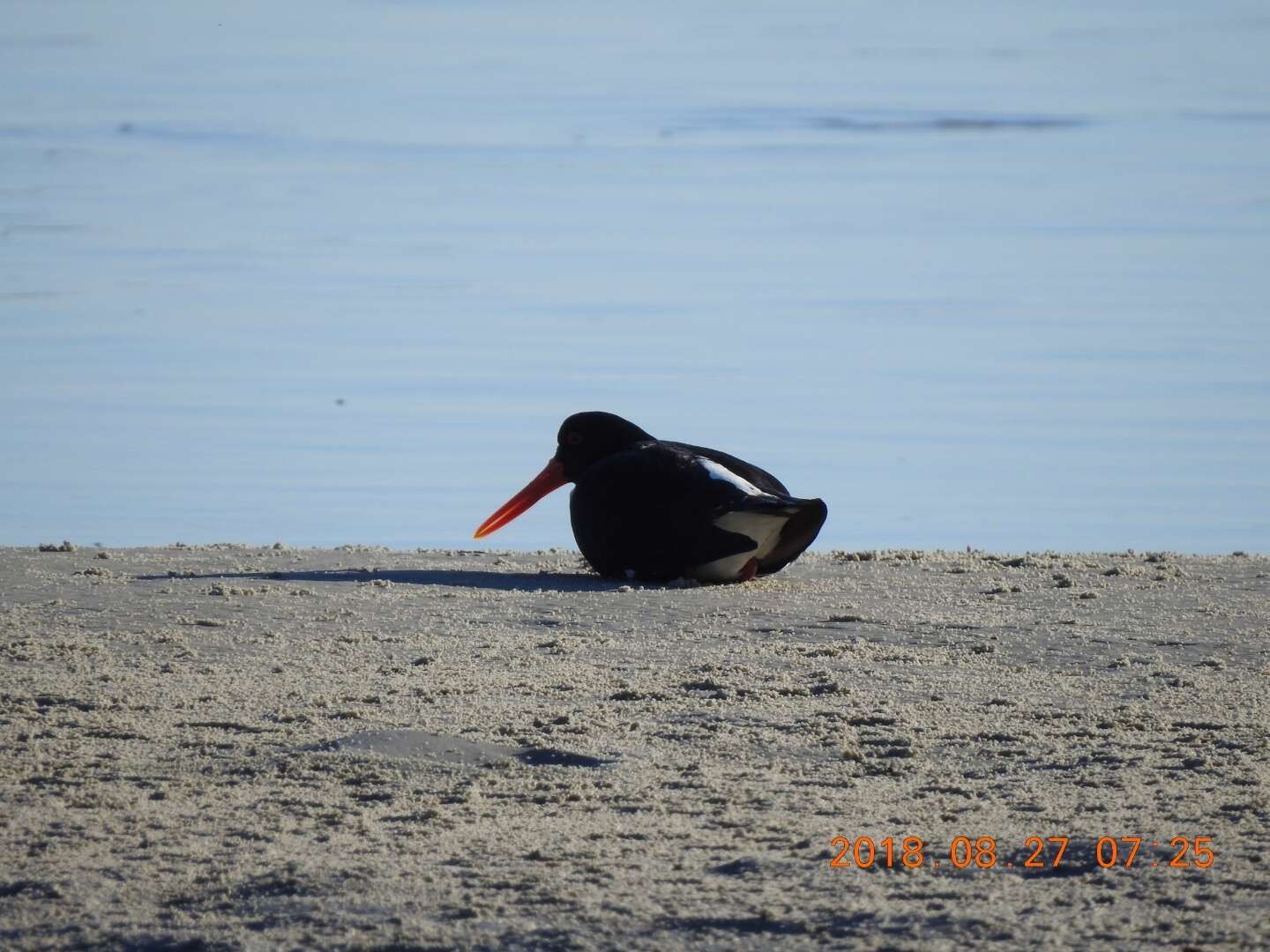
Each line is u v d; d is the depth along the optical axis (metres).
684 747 13.46
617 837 11.27
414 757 13.09
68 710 14.41
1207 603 19.88
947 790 12.36
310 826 11.55
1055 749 13.39
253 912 10.08
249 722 14.05
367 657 16.66
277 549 25.31
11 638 17.22
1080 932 9.62
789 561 22.00
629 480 21.47
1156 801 11.98
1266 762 12.96
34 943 9.77
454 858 10.89
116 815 11.77
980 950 9.39
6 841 11.24
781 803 12.03
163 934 9.84
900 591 20.77
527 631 18.06
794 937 9.61
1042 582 21.59
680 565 21.27
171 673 15.80
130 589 20.42
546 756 13.22
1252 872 10.52
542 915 9.95
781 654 16.92
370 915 9.98
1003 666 16.48
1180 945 9.42
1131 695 15.21
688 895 10.22
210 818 11.73
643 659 16.62
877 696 15.11
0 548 24.62
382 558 24.36
